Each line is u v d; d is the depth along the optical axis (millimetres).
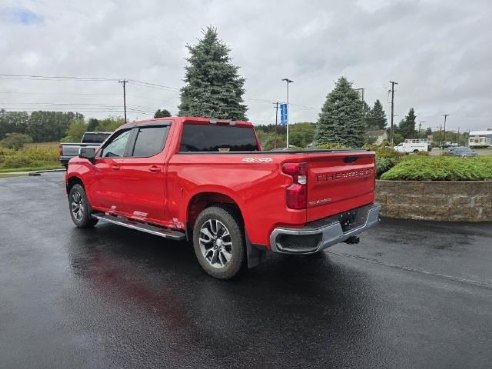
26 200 10836
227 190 4195
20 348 3006
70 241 6203
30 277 4562
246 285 4332
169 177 4914
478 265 4965
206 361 2861
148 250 5707
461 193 7609
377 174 9406
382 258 5266
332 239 3889
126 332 3275
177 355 2938
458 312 3633
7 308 3723
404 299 3938
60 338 3162
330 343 3102
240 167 4113
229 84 22047
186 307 3766
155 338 3180
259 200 3922
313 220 3863
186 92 22328
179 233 4988
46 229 7074
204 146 5363
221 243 4441
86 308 3730
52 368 2754
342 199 4316
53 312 3639
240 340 3154
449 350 2982
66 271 4781
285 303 3857
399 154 11867
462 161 8336
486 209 7652
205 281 4461
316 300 3926
